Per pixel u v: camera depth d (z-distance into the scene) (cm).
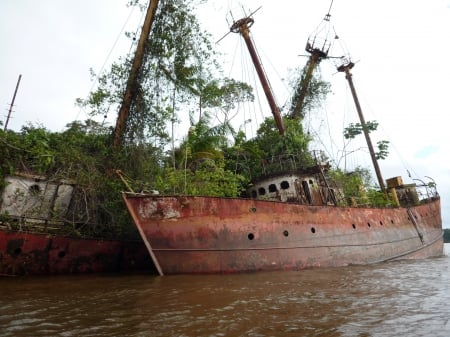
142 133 1641
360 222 1680
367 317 584
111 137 1672
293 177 1716
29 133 1503
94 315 606
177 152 1867
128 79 1666
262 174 1820
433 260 1856
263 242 1253
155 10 1725
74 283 991
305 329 519
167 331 510
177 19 1716
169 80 1716
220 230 1184
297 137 1989
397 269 1338
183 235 1140
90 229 1398
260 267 1221
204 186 1539
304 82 2738
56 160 1448
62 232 1303
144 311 631
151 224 1125
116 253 1364
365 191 2395
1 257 1114
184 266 1134
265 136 2255
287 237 1320
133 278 1084
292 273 1179
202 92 1917
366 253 1625
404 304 681
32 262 1171
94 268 1300
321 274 1157
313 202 1730
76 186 1444
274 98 2145
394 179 2670
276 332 505
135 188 1504
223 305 676
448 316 584
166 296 767
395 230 1938
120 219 1448
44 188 1424
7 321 569
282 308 651
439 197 2689
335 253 1462
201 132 1984
